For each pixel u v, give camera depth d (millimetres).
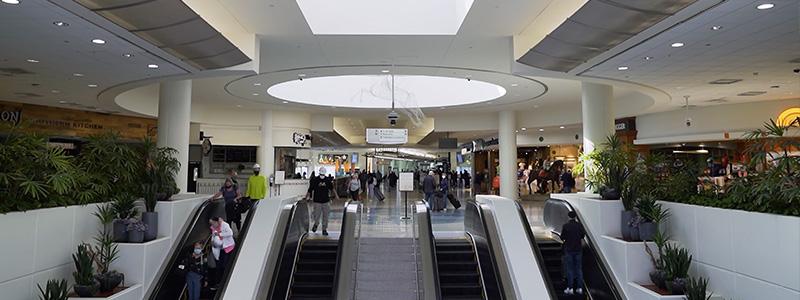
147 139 8977
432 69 11586
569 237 7871
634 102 15406
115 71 8320
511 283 7051
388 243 9844
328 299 8047
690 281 6184
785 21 5691
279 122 19266
